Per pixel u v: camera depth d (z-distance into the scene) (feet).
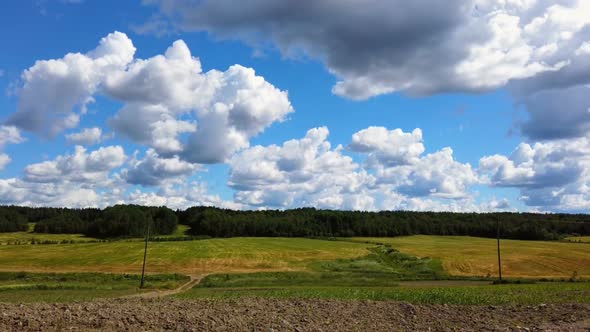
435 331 62.18
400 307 82.43
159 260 338.54
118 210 533.96
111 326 51.78
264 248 407.85
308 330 57.00
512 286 193.57
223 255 362.94
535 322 71.05
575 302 101.30
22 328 48.93
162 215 548.72
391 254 380.58
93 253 369.71
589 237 517.14
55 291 192.65
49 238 502.79
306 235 548.31
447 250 401.90
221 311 66.49
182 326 53.98
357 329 60.70
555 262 328.70
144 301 83.15
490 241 487.61
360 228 556.92
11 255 363.15
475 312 80.53
